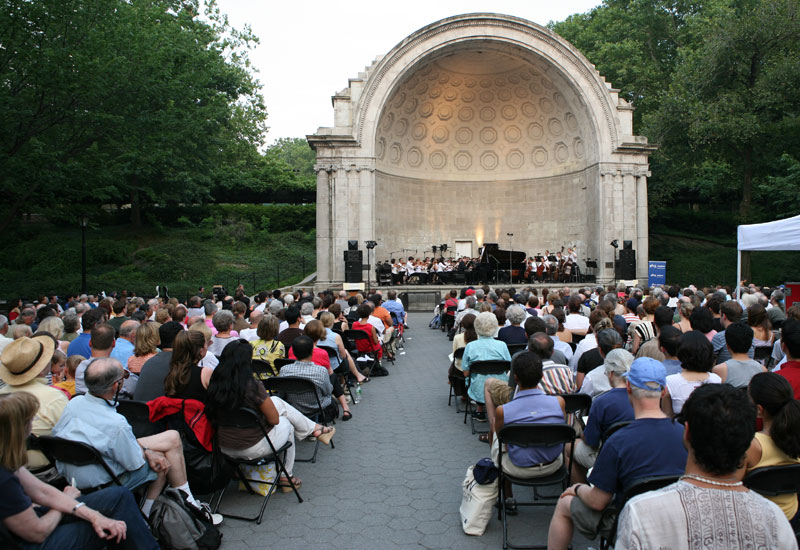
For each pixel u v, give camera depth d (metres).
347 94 27.67
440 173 33.06
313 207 43.78
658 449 3.61
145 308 12.24
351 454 7.52
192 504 4.97
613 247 28.67
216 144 39.09
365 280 27.05
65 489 4.06
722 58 30.52
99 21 20.83
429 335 19.73
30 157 19.09
